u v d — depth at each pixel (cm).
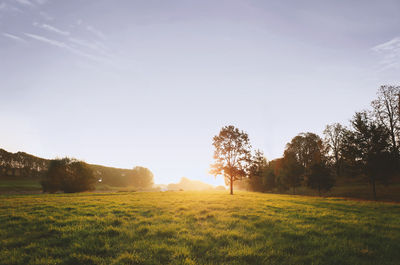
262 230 784
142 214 1102
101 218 930
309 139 5797
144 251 558
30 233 709
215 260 509
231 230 782
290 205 1586
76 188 4116
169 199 2002
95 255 531
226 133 3938
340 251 575
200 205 1496
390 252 569
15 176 8912
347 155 2719
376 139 2503
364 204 1738
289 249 592
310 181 3800
